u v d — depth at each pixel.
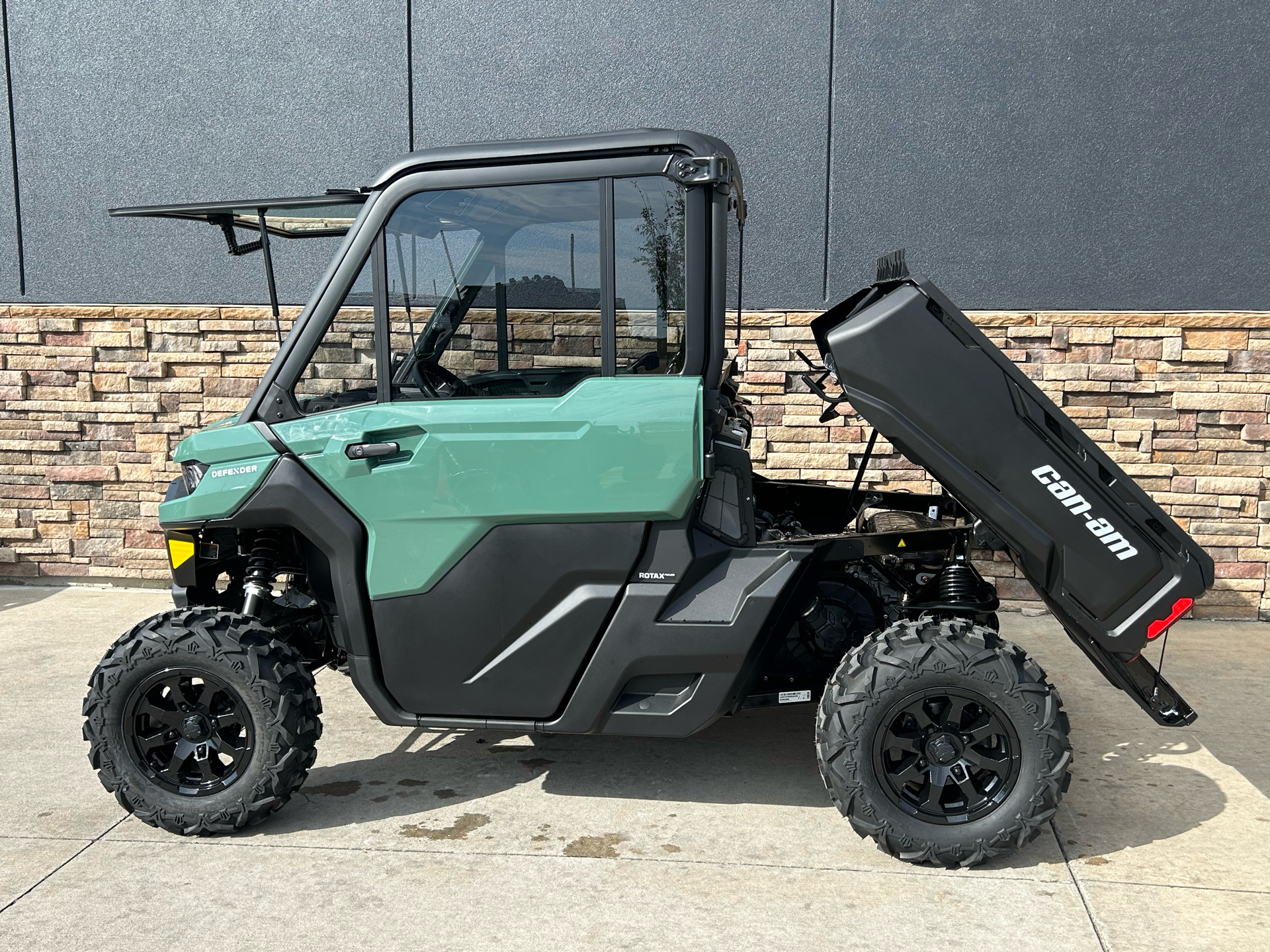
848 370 2.95
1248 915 2.70
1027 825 2.89
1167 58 5.23
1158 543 2.93
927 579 3.63
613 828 3.23
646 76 5.56
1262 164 5.22
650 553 3.05
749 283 5.63
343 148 5.83
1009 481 2.91
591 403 2.99
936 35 5.34
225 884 2.87
